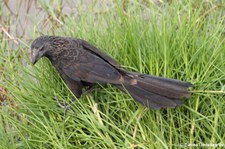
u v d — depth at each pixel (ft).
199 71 22.02
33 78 23.20
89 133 20.85
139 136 19.90
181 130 20.33
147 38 23.08
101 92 21.83
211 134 20.27
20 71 23.65
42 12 27.96
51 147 20.42
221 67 21.88
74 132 20.24
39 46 21.70
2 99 23.59
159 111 20.88
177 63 22.35
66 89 22.34
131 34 22.95
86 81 21.22
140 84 21.02
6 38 26.76
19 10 28.27
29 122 21.15
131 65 22.66
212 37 22.88
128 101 21.27
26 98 21.84
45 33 26.45
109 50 23.32
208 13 25.89
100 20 24.98
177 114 20.85
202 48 22.31
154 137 20.03
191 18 23.89
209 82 21.44
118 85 21.02
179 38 22.79
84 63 21.35
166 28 23.61
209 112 20.98
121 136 20.34
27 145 20.34
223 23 25.27
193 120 20.20
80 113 21.18
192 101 21.11
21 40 25.23
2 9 28.48
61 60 21.58
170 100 20.59
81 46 22.00
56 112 21.31
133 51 22.88
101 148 19.74
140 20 24.47
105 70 21.11
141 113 20.66
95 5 27.20
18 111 21.53
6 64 23.70
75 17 26.96
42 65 22.97
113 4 26.61
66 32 25.20
